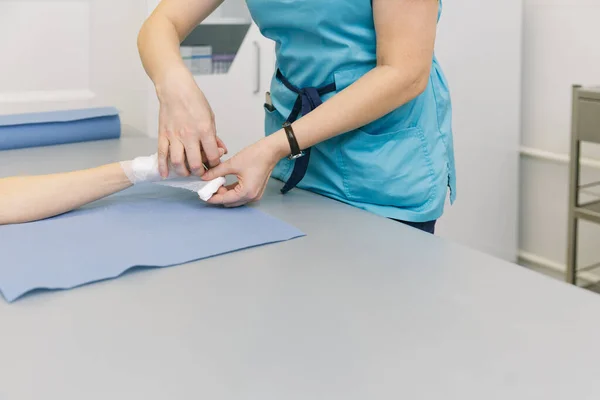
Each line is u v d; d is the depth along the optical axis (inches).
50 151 63.7
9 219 39.9
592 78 97.4
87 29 91.7
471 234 105.0
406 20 39.6
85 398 22.7
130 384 23.5
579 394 22.7
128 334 27.1
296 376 23.9
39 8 88.2
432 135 46.3
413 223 46.4
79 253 35.2
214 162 43.8
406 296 30.2
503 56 101.5
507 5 100.0
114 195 46.3
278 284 31.8
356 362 24.8
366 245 36.9
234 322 28.0
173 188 48.1
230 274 33.0
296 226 40.3
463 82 98.8
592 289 99.1
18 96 88.8
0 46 86.9
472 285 31.3
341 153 45.4
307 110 44.4
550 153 104.4
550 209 106.7
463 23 97.0
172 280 32.4
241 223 40.3
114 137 70.8
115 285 31.9
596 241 101.3
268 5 44.1
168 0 49.9
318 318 28.2
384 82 40.4
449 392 22.9
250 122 103.6
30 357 25.4
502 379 23.6
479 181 103.8
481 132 102.1
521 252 112.0
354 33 43.0
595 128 83.5
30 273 32.6
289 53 45.7
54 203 41.1
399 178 44.9
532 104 106.6
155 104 94.7
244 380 23.7
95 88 94.2
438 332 26.9
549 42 102.4
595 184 95.7
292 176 46.3
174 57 45.4
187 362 24.9
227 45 110.7
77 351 25.8
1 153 62.5
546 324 27.4
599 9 94.8
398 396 22.7
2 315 28.9
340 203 45.4
